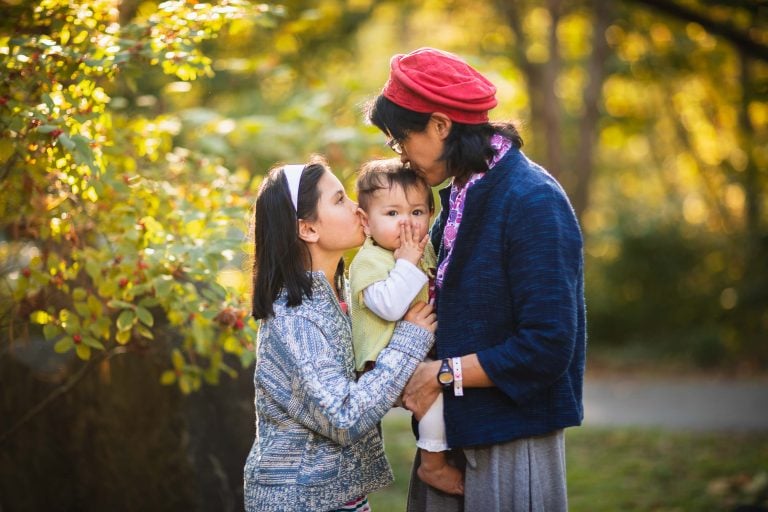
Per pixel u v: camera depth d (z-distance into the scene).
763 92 9.03
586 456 7.44
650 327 14.94
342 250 3.02
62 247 4.05
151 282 3.68
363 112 3.07
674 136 18.62
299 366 2.78
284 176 2.96
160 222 4.07
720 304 14.27
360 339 2.95
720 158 16.02
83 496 4.76
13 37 3.81
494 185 2.79
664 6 7.96
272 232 2.92
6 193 3.69
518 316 2.69
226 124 5.74
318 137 5.89
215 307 3.84
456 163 2.79
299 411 2.81
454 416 2.82
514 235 2.70
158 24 3.85
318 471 2.83
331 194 2.96
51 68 3.56
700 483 6.46
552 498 2.85
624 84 17.02
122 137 4.15
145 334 3.71
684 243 15.13
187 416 4.56
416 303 2.91
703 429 8.60
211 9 3.81
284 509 2.80
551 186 2.75
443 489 2.95
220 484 4.54
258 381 2.91
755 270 13.75
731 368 13.20
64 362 4.95
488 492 2.82
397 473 6.96
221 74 8.57
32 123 3.39
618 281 15.23
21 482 4.86
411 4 15.25
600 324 15.11
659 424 8.95
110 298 4.20
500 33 15.75
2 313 4.15
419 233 2.94
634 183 21.23
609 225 16.61
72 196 3.87
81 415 4.77
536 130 16.19
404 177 2.92
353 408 2.71
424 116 2.78
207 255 3.76
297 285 2.89
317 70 11.05
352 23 12.22
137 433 4.64
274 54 7.16
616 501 6.07
